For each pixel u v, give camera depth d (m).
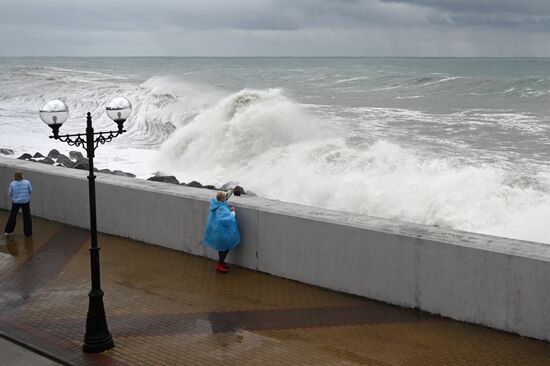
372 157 16.02
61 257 9.34
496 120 27.05
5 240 10.33
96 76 64.62
